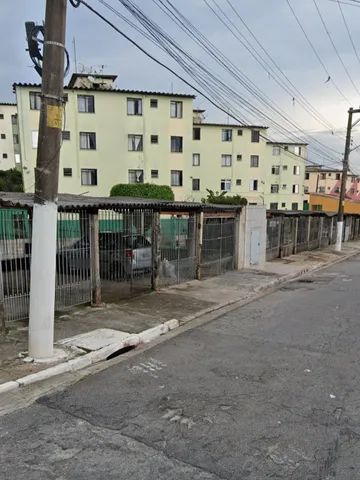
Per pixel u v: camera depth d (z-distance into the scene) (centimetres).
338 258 2027
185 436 355
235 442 346
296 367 525
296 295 1066
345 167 2384
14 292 679
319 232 2542
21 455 328
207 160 4550
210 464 314
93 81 3603
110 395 442
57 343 597
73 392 452
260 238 1512
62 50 490
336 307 910
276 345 625
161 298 949
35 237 514
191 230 1188
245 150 4628
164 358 566
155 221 1023
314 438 351
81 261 810
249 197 4688
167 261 1095
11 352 551
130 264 977
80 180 3378
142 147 3519
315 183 7488
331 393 445
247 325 751
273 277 1312
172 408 409
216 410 405
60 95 496
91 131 3369
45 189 504
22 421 385
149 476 300
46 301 525
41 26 513
